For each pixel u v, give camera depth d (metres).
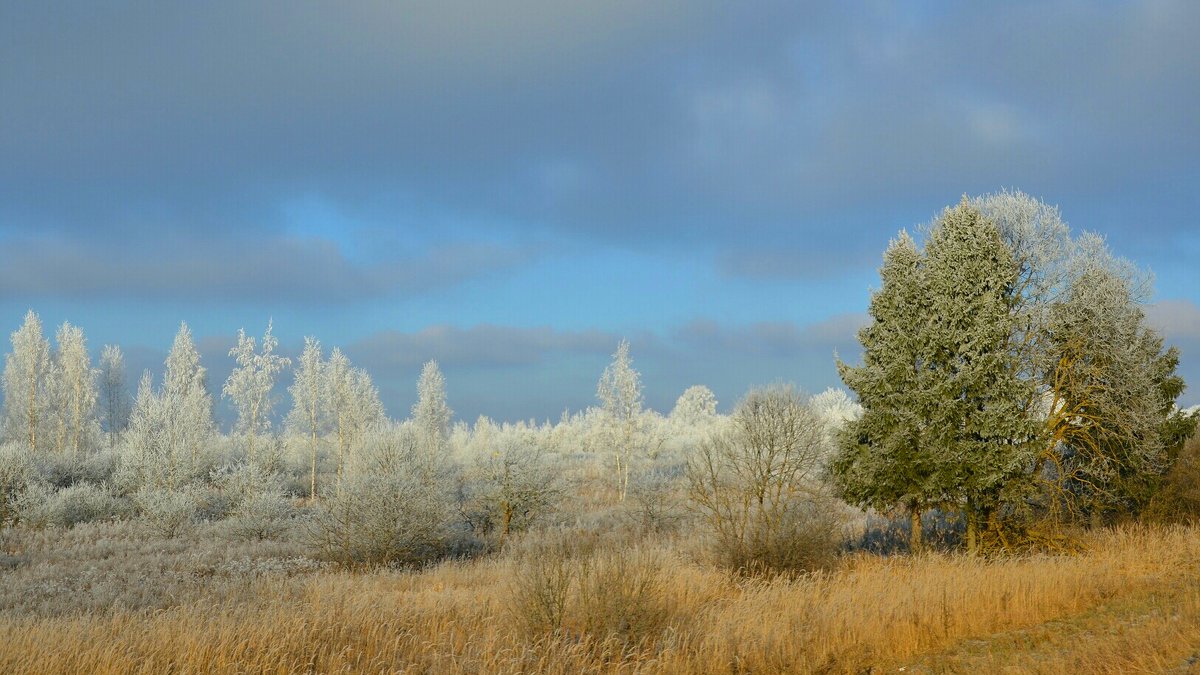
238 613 12.22
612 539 24.61
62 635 10.38
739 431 21.06
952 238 19.73
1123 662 9.02
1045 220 20.59
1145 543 17.95
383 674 9.92
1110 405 19.22
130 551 25.77
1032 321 20.00
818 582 15.07
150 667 9.41
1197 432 22.45
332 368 58.19
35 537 28.66
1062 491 20.03
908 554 20.30
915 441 19.31
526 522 29.42
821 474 21.80
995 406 18.61
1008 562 16.70
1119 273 20.28
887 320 20.06
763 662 10.39
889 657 11.09
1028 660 10.01
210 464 51.19
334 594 14.12
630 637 10.84
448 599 14.02
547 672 9.75
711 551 19.08
